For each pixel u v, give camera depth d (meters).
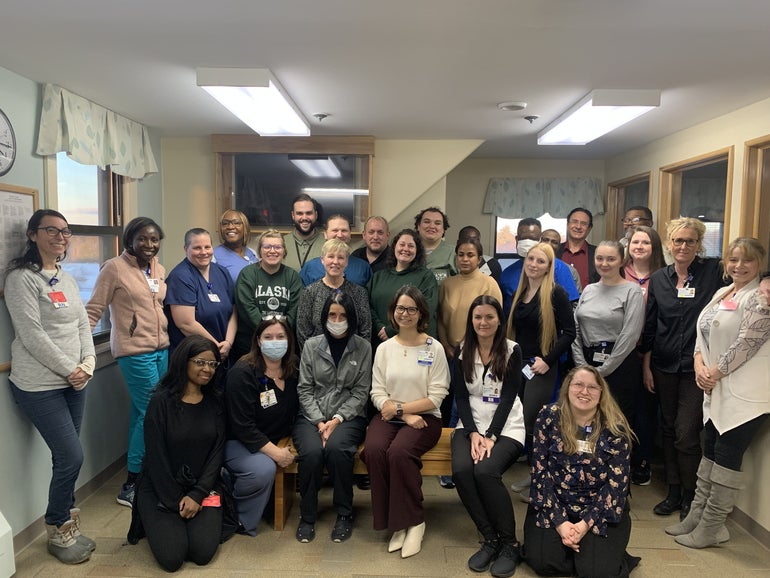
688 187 4.12
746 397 2.34
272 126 3.55
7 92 2.53
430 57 2.39
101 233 3.18
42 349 2.28
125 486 2.96
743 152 3.28
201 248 2.99
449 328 3.14
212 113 3.52
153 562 2.38
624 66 2.51
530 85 2.81
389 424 2.68
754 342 2.30
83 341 2.48
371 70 2.59
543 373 2.84
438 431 2.71
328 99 3.13
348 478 2.58
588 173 5.56
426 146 4.42
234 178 4.38
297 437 2.66
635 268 3.19
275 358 2.67
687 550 2.49
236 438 2.68
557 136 3.83
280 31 2.10
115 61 2.46
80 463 2.41
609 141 4.48
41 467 2.61
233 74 2.56
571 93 2.96
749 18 1.94
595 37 2.14
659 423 3.54
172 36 2.16
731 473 2.39
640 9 1.86
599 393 2.27
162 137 4.39
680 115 3.48
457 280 3.17
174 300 2.94
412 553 2.43
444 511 2.88
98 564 2.36
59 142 2.85
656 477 3.30
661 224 4.32
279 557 2.41
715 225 3.75
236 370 2.62
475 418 2.63
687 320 2.74
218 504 2.48
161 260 4.45
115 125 3.48
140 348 2.87
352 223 4.39
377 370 2.75
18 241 2.49
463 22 2.00
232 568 2.33
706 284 2.71
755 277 2.42
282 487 2.64
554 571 2.26
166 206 4.45
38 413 2.32
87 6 1.87
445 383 2.73
